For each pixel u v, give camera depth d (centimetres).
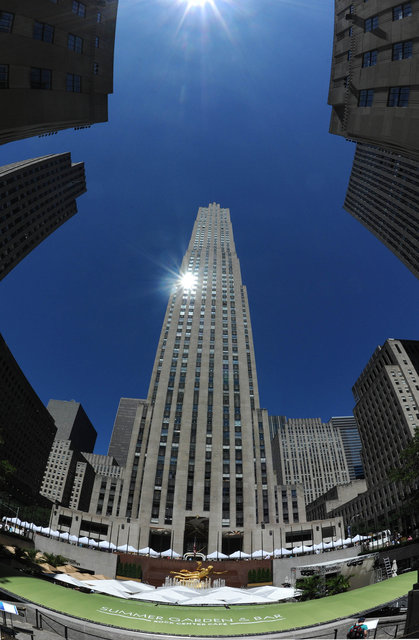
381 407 12056
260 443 9175
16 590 1981
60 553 5222
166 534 7388
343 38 3797
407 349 11969
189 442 8531
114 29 4194
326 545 5278
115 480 9594
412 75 2758
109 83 4119
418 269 12038
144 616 1877
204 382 9588
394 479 4938
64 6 3378
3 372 12062
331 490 15000
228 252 14025
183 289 12200
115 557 5434
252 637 1619
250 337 11269
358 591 2317
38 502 9700
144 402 9662
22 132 3291
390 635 1659
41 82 3206
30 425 14412
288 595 3017
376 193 14575
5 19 2839
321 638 1659
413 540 3869
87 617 1769
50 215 14212
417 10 2747
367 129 3294
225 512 7681
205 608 2169
